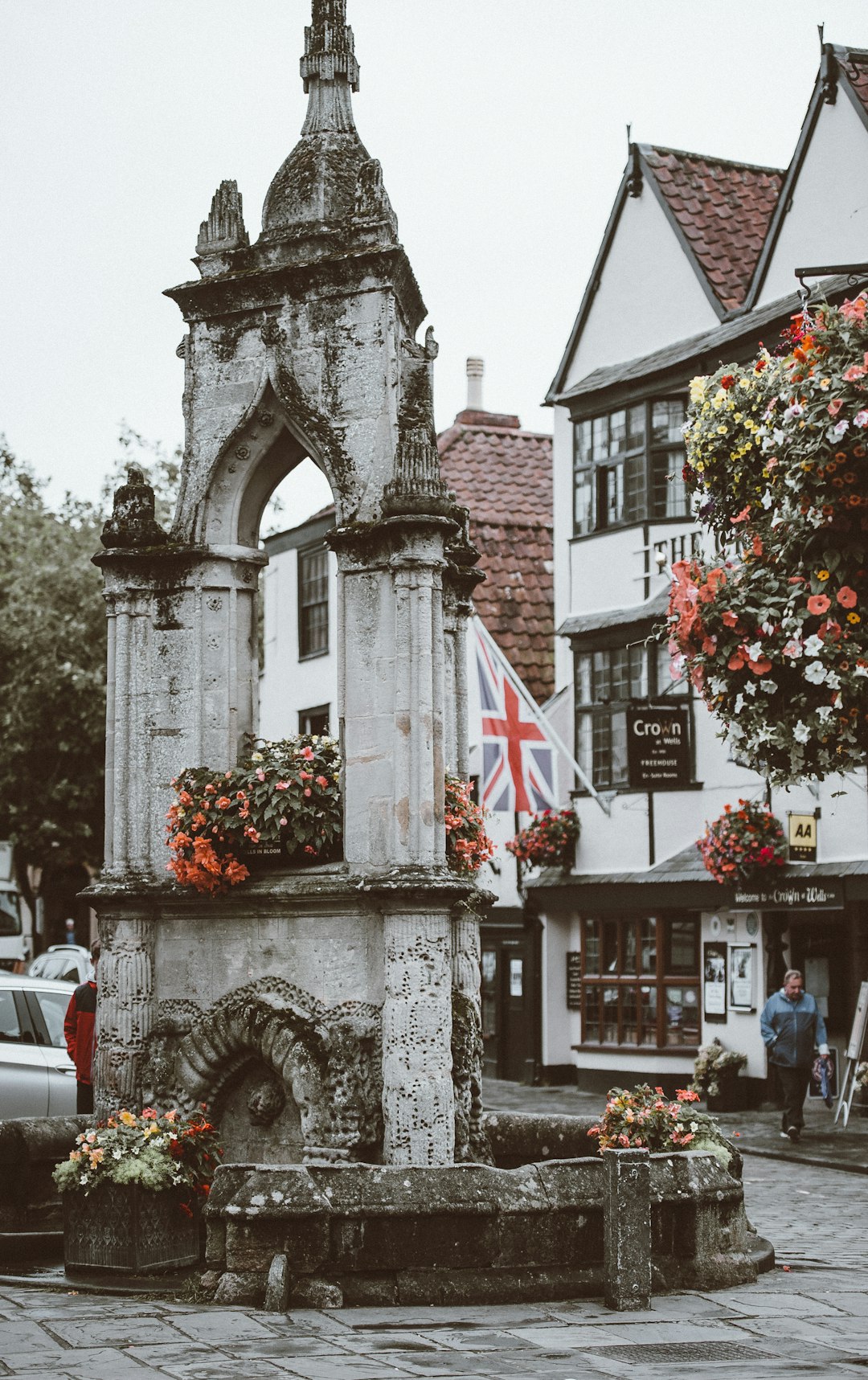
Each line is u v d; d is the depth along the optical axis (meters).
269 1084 11.15
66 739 36.84
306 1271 9.40
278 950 11.28
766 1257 10.95
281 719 35.84
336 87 12.40
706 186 27.80
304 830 11.27
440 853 11.00
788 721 8.47
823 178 23.92
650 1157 10.28
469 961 12.15
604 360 28.22
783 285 24.61
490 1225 9.63
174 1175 10.24
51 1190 12.02
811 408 8.41
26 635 36.59
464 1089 11.20
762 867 23.39
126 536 12.12
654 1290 10.08
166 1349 8.20
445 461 33.28
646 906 25.95
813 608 8.17
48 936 45.81
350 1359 8.02
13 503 41.81
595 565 27.78
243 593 12.16
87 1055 14.30
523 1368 7.86
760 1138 20.53
